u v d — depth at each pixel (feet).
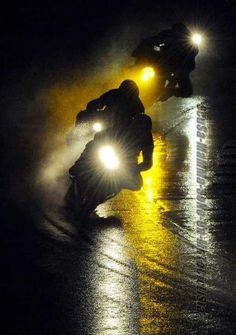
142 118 137.90
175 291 101.96
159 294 100.63
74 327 89.35
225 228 131.34
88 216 135.64
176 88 244.63
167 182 159.43
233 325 91.25
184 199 147.84
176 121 215.31
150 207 142.41
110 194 135.03
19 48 309.01
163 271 109.50
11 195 145.48
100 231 127.34
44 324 90.07
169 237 125.39
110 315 93.20
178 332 88.79
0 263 110.52
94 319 91.81
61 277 105.70
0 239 121.19
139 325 90.43
